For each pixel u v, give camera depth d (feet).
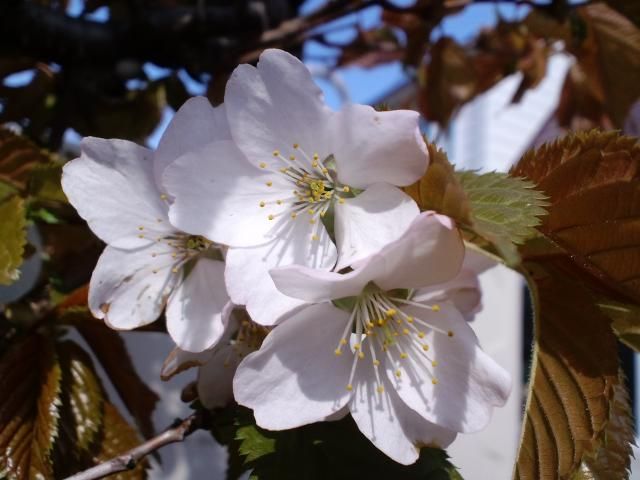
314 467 0.24
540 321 0.23
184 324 0.25
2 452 0.26
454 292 0.25
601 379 0.22
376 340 0.24
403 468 0.24
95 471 0.23
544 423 0.22
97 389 0.30
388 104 0.23
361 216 0.23
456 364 0.23
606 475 0.24
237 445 0.25
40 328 0.30
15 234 0.28
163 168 0.25
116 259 0.26
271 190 0.25
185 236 0.26
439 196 0.22
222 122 0.25
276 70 0.23
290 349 0.23
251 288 0.23
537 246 0.23
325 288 0.21
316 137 0.24
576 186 0.23
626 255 0.22
